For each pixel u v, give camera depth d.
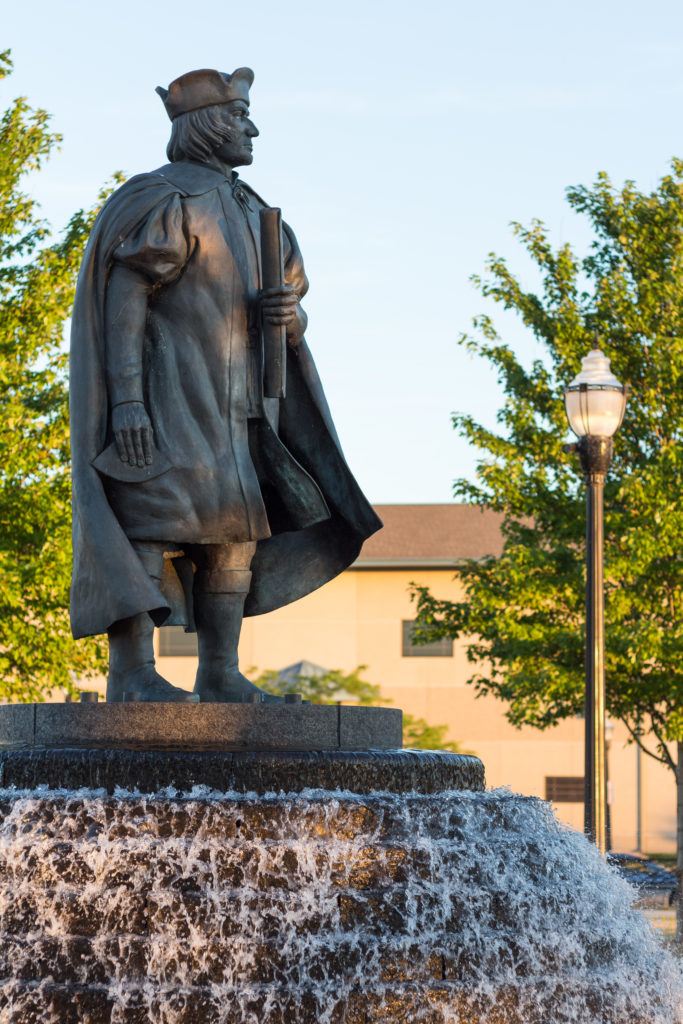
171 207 8.85
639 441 22.12
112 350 8.77
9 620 19.94
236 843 7.33
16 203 20.58
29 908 7.18
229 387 9.03
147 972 6.98
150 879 7.20
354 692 49.66
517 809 8.55
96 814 7.40
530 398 22.33
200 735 8.09
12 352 20.16
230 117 9.40
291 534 10.06
